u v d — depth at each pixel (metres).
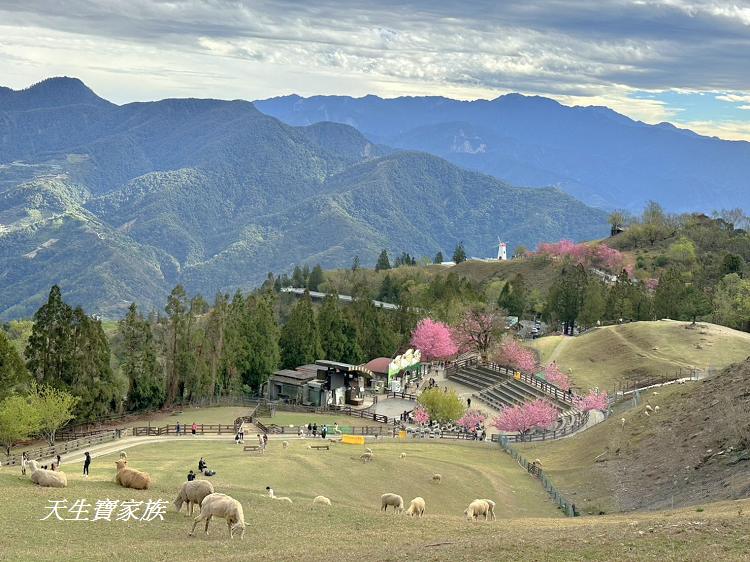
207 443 93.50
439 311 190.75
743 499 50.47
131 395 126.88
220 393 142.25
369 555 37.62
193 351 135.38
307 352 157.88
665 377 124.88
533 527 46.28
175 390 133.38
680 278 184.75
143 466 73.12
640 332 150.12
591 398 115.25
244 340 146.00
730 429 69.06
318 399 137.12
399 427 113.19
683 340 143.88
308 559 37.50
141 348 129.00
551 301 199.75
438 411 119.12
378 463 81.69
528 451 98.06
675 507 57.59
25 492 49.53
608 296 188.00
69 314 114.56
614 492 70.00
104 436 96.38
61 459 81.81
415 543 41.47
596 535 37.38
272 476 71.81
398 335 179.38
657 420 83.75
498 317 164.38
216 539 42.56
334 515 50.81
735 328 169.38
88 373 113.81
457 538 42.53
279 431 105.19
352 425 116.44
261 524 46.88
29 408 89.38
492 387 144.62
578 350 153.12
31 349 112.50
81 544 40.44
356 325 168.00
